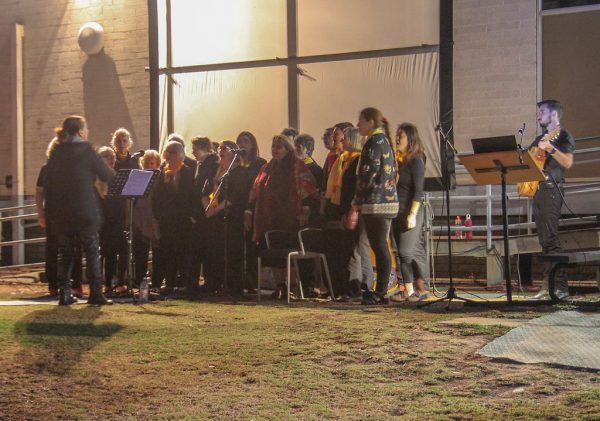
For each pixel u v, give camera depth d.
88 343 5.91
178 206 9.10
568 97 10.32
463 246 9.78
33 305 8.14
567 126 10.34
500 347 5.24
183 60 11.24
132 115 12.56
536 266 10.25
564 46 10.33
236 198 9.01
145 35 12.48
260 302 8.20
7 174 13.41
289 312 7.18
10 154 13.40
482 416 3.97
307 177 8.51
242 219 9.02
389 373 4.84
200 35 11.13
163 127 11.33
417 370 4.86
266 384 4.70
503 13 10.53
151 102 11.40
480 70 10.64
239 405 4.34
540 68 10.40
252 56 10.86
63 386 4.82
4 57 13.48
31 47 13.23
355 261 8.30
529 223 9.52
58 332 6.35
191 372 5.03
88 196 8.02
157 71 11.35
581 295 8.09
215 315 7.15
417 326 6.08
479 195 10.61
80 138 8.06
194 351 5.57
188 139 11.23
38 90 13.19
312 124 10.53
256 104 10.86
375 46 10.16
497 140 6.75
